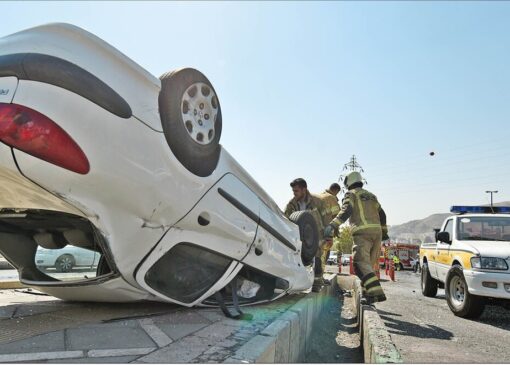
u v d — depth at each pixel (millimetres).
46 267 4375
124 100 3348
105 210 3391
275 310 4551
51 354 2605
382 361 3137
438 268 9461
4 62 3133
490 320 7164
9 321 3514
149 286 3818
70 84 3119
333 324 6844
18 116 2977
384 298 6211
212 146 4074
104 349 2754
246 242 4625
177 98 3688
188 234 4055
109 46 3371
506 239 8180
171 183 3691
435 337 5555
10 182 3264
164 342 2975
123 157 3332
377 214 6688
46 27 3244
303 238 6039
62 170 3100
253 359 2607
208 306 4336
